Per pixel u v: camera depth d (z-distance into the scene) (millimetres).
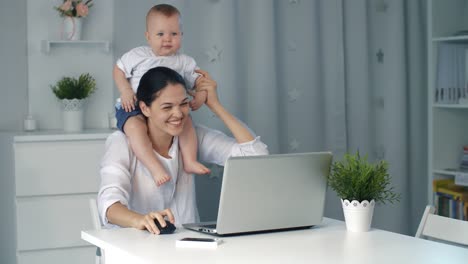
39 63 3807
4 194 3631
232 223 2133
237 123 2865
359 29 4133
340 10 4047
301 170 2219
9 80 3777
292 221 2240
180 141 2752
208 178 3748
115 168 2523
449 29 3963
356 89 4145
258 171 2141
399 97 4234
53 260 3482
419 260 1814
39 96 3816
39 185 3432
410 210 4355
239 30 3811
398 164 4254
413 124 4348
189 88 3039
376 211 4242
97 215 2439
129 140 2654
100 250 2535
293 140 3994
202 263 1783
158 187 2654
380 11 4238
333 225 2359
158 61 2961
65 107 3699
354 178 2219
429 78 3916
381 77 4258
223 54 3746
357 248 1971
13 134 3486
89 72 3867
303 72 4004
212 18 3730
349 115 4148
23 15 3773
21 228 3424
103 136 3512
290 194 2217
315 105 4035
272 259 1829
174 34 2980
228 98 3762
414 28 4309
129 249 1942
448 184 3926
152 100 2492
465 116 4055
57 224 3475
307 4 3994
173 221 2232
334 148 4070
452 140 4008
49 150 3439
